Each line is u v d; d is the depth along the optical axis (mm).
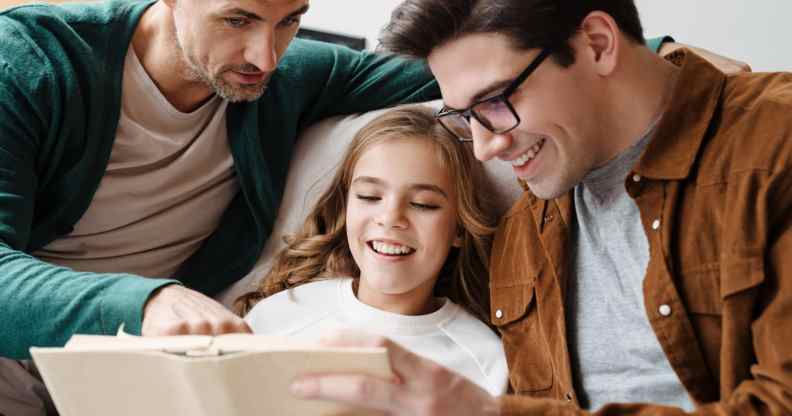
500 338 1498
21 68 1433
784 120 1016
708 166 1074
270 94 1685
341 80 1767
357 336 853
